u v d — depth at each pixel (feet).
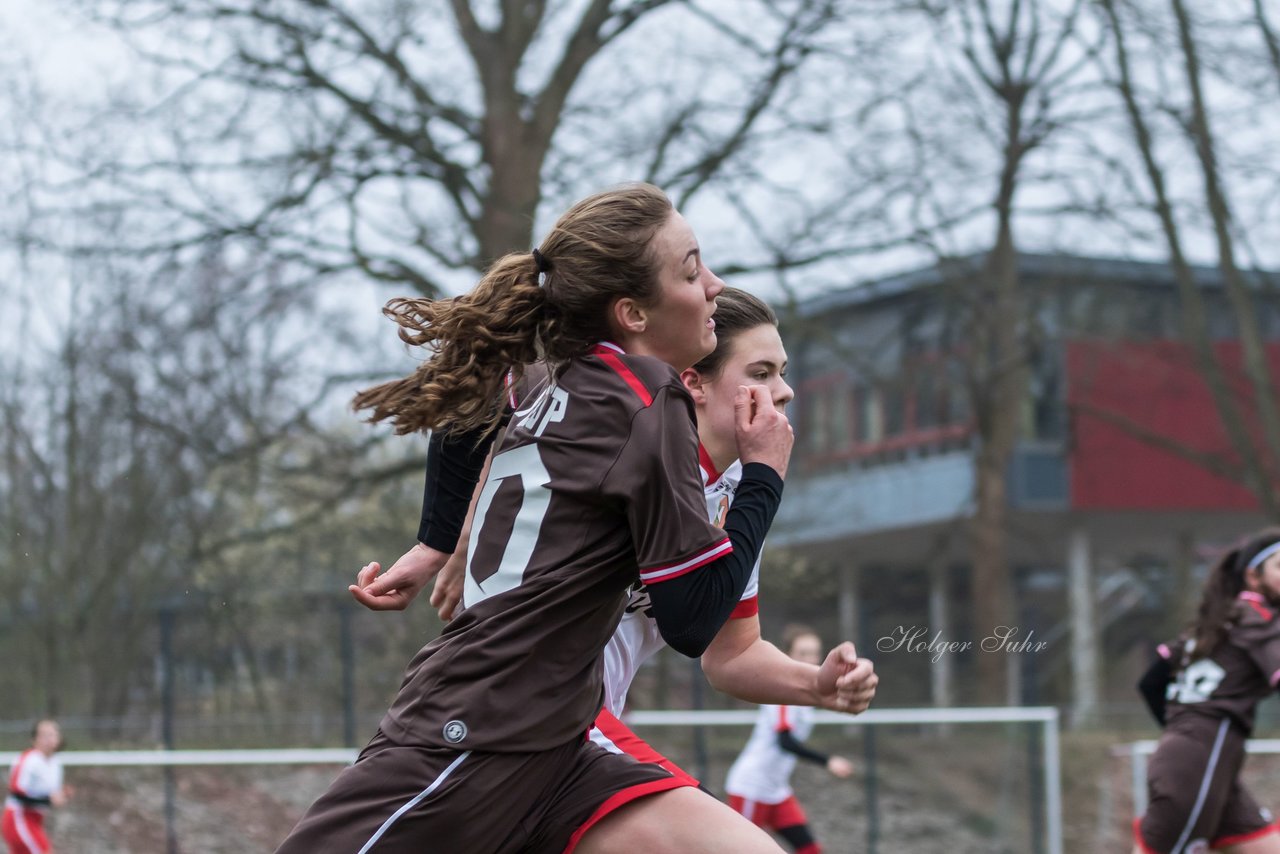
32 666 240.12
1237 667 69.46
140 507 219.61
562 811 33.55
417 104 174.19
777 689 35.78
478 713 31.58
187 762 125.59
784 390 38.06
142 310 186.39
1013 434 239.09
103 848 135.95
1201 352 224.33
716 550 31.32
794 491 275.80
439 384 33.40
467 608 32.68
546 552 32.14
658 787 33.60
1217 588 70.03
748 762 103.76
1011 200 198.49
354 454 185.37
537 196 181.16
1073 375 283.18
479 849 32.37
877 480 343.05
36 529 235.61
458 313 33.42
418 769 31.60
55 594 231.09
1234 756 69.56
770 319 38.34
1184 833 69.36
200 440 184.96
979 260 221.66
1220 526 355.36
